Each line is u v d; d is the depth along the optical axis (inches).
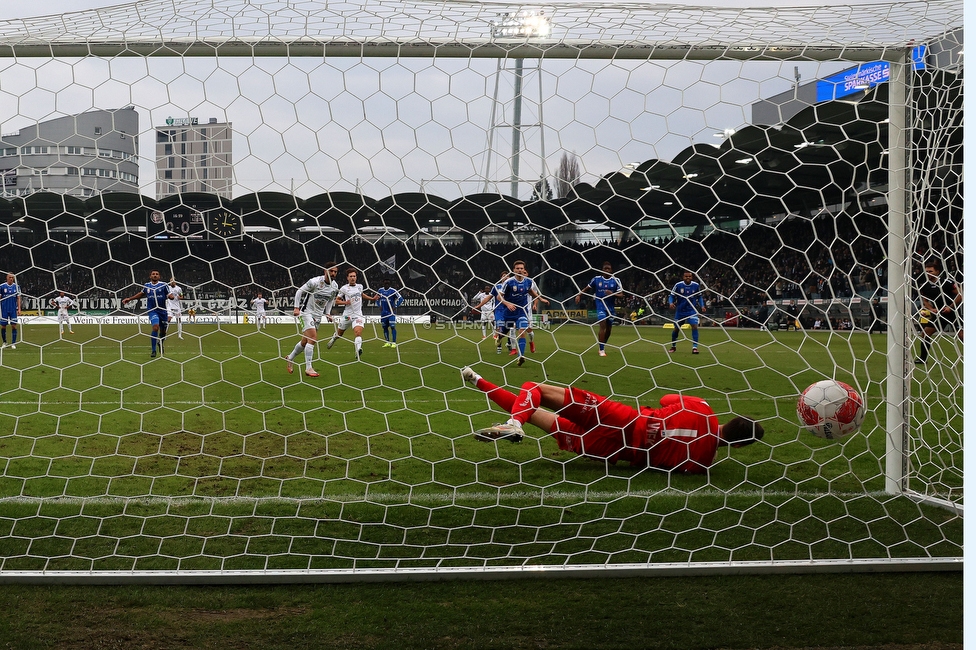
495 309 424.2
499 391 167.3
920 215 173.0
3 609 97.7
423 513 139.6
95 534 125.9
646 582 109.3
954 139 171.0
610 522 135.0
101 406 265.9
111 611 97.7
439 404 275.7
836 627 94.7
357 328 421.1
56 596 102.0
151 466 173.3
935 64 156.3
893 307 155.0
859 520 137.3
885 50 152.3
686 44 152.9
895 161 154.2
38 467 170.4
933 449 201.9
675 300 487.2
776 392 304.3
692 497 150.7
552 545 123.0
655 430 165.2
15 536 124.5
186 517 135.4
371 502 146.2
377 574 108.2
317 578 107.6
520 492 153.4
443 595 103.9
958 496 155.2
